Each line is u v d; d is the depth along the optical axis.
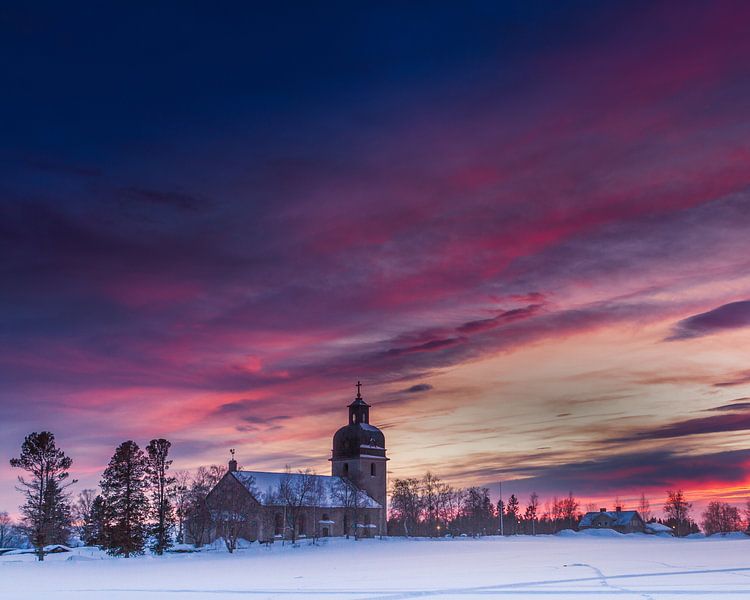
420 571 63.69
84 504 185.38
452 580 52.50
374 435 199.38
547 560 77.44
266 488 170.38
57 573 75.88
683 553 91.75
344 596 43.22
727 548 110.88
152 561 104.06
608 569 60.44
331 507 178.88
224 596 45.81
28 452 112.31
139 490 119.25
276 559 99.38
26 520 113.44
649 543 150.50
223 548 139.00
